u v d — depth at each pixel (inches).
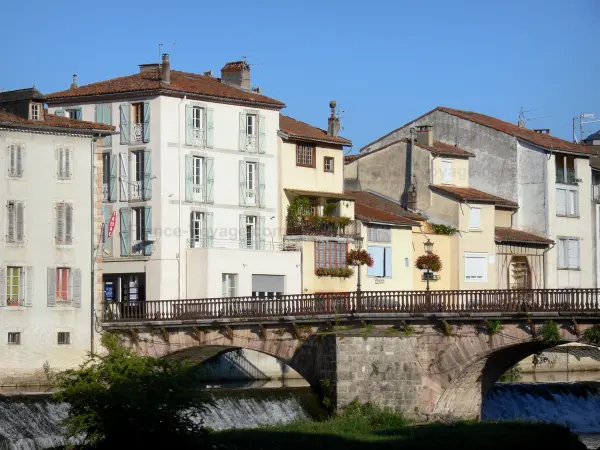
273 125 3383.4
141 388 2102.6
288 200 3390.7
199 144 3233.3
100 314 2876.5
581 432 2844.5
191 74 3427.7
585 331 2593.5
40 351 2792.8
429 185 3686.0
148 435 2089.1
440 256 3614.7
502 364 2810.0
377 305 2709.2
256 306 2822.3
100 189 2901.1
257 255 3245.6
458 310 2645.2
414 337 2667.3
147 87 3176.7
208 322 2817.4
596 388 3110.2
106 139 3248.0
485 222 3676.2
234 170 3297.2
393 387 2650.1
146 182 3181.6
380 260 3513.8
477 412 2810.0
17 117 2815.0
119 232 3223.4
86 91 3277.6
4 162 2775.6
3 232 2770.7
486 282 3663.9
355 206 3602.4
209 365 3085.6
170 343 2861.7
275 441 2305.6
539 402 3014.3
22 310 2775.6
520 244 3742.6
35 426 2326.5
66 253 2839.6
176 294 3171.8
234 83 3447.3
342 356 2640.3
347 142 3543.3
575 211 3880.4
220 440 2276.1
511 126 3976.4
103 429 2080.5
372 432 2453.2
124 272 3211.1
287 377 3275.1
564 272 3838.6
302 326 2748.5
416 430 2474.2
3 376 2738.7
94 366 2183.8
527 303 2618.1
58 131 2837.1
